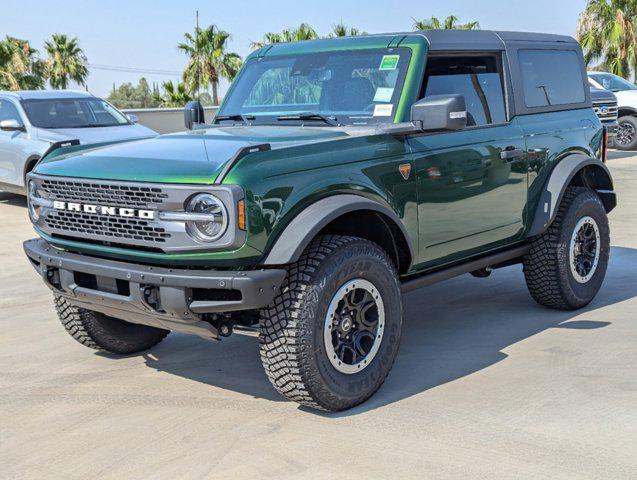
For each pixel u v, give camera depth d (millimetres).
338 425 4016
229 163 3771
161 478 3504
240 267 3863
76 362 5156
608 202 6418
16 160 11641
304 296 3922
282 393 4102
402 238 4547
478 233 5148
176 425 4086
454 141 4887
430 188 4707
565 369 4738
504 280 7059
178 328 4070
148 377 4848
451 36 5090
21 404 4438
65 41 54000
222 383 4715
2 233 10016
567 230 5742
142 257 4004
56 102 12031
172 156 4078
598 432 3840
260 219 3791
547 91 5875
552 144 5730
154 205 3873
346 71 4988
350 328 4168
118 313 4250
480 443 3748
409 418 4074
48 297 6906
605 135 6379
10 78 38875
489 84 5348
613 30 36750
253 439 3881
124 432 4016
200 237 3789
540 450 3656
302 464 3588
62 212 4316
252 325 4238
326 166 4121
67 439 3953
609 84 20469
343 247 4078
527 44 5762
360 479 3424
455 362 4938
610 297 6371
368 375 4234
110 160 4215
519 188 5441
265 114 5168
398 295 4379
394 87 4750
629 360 4863
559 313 5973
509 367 4801
